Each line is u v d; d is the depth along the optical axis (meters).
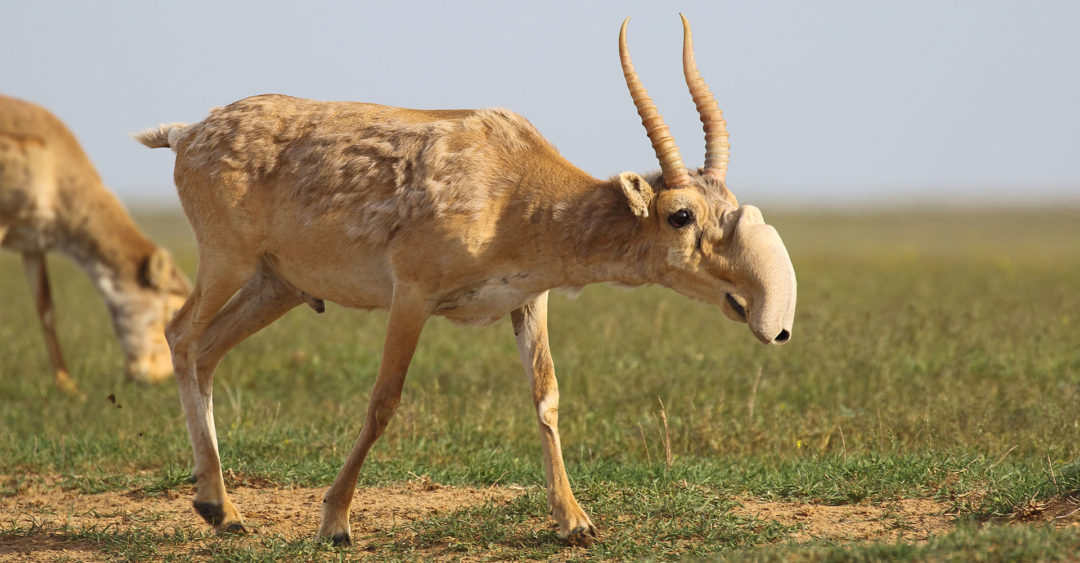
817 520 21.03
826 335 39.31
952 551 16.30
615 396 32.81
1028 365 35.16
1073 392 30.70
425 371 37.22
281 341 43.06
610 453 27.66
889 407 29.67
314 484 25.52
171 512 23.53
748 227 19.19
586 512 21.80
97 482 25.73
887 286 62.19
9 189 39.03
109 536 21.16
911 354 37.34
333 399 34.06
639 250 19.89
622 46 19.72
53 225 39.72
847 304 48.78
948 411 28.91
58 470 27.27
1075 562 15.60
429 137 20.88
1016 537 16.45
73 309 54.47
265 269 23.14
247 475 25.84
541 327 21.34
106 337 46.94
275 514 23.02
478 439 28.59
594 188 20.27
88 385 38.47
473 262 20.17
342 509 20.23
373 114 21.86
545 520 21.55
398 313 20.44
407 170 20.73
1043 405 29.28
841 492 22.77
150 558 19.89
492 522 20.98
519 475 25.42
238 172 22.00
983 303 48.75
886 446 27.20
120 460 27.41
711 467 24.83
